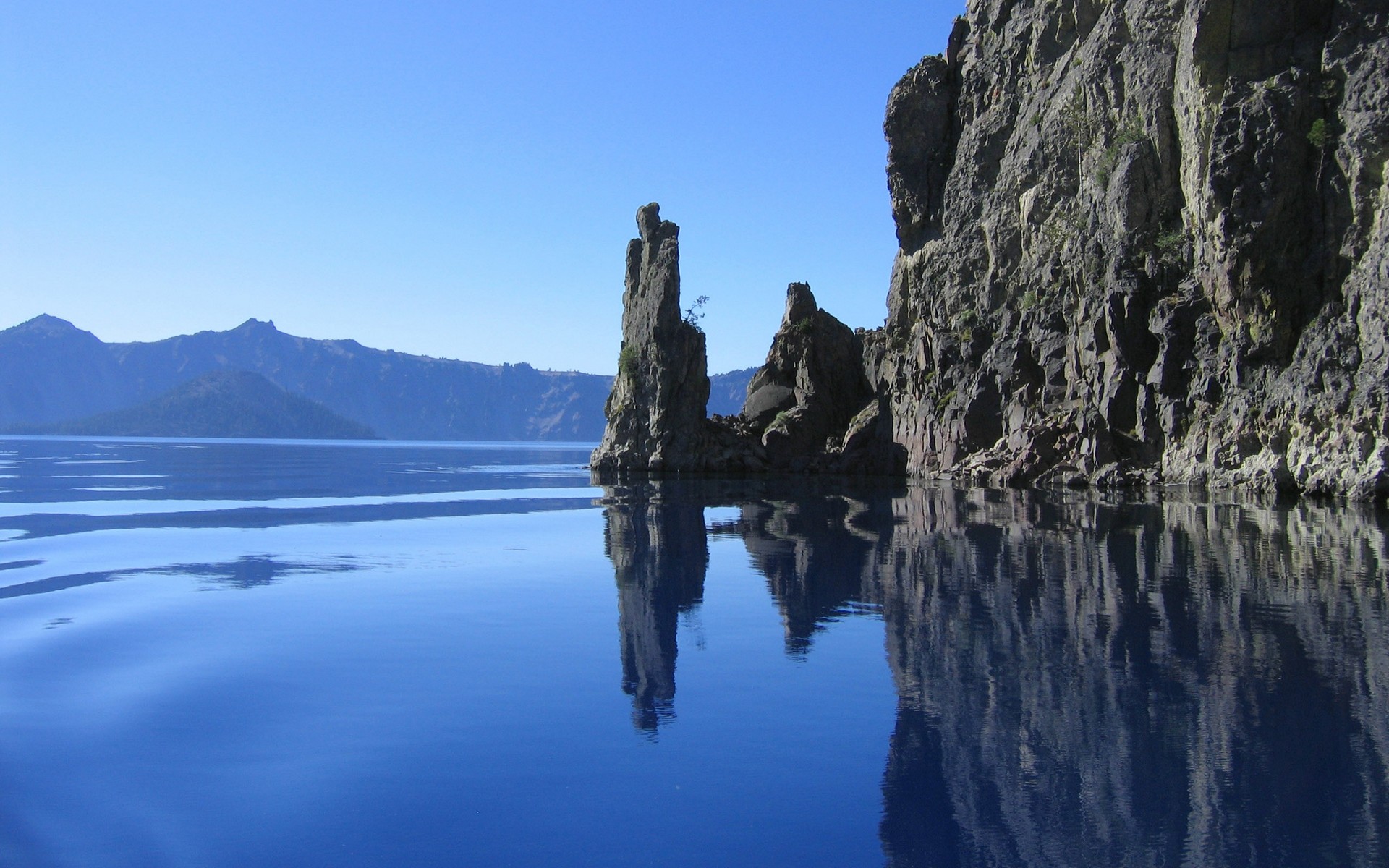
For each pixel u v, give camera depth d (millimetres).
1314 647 14586
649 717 11711
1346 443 40875
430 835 8469
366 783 9656
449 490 60875
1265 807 8867
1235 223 46656
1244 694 12281
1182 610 17469
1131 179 55906
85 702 12484
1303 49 47531
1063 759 10148
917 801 9117
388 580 22578
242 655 14961
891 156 84125
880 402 86750
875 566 23844
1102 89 60969
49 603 19609
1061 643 15141
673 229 98688
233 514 41156
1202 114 50094
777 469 91375
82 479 67562
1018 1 75250
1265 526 30734
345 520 38438
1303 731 10820
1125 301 54562
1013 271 69812
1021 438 61188
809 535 31516
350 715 11852
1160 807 8898
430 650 15281
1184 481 50062
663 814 8859
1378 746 10305
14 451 143750
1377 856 7898
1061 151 65750
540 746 10734
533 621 17531
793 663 14219
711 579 22359
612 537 31594
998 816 8742
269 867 7883
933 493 52688
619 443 95812
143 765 10227
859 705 12086
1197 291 52156
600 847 8203
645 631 16625
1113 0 62062
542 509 44156
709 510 43188
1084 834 8359
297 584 21922
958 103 81562
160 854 8164
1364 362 40906
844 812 8891
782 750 10539
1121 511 37719
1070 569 22484
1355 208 43312
